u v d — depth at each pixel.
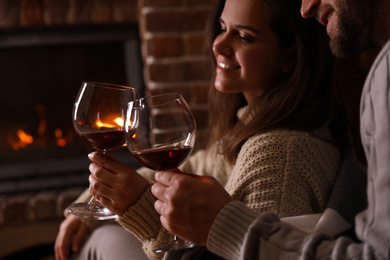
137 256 1.12
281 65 1.11
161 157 0.79
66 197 2.05
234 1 1.08
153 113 0.80
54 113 2.36
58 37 2.13
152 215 0.91
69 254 1.35
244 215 0.68
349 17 0.82
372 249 0.55
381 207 0.55
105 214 0.95
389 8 0.77
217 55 1.12
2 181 2.16
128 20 2.11
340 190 0.91
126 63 2.27
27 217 2.03
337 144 1.02
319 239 0.62
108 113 0.92
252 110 1.09
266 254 0.63
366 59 1.71
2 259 2.04
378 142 0.57
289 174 0.89
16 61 2.30
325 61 1.06
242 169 0.92
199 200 0.70
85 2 2.09
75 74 2.34
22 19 2.06
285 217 0.85
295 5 1.03
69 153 2.23
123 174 0.89
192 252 0.83
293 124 0.97
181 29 1.96
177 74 1.97
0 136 2.32
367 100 0.61
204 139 1.97
